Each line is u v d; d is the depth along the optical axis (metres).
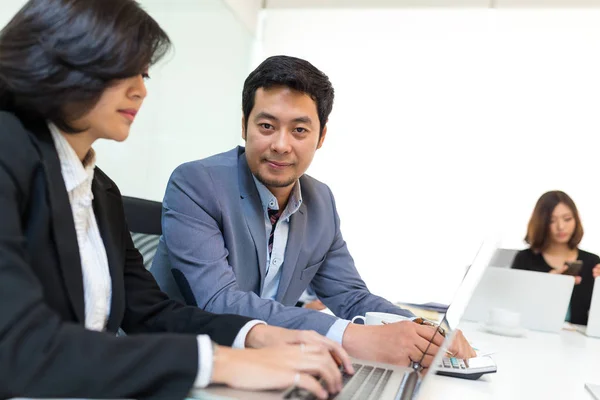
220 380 0.68
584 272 3.10
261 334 0.92
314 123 1.39
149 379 0.63
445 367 1.06
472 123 3.93
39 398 0.60
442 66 3.99
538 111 3.82
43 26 0.74
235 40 4.00
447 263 3.91
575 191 3.74
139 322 1.03
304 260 1.55
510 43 3.88
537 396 0.97
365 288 1.73
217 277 1.27
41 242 0.76
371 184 4.05
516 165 3.84
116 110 0.81
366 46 4.11
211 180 1.41
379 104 4.07
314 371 0.73
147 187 3.10
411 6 4.05
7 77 0.75
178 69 3.30
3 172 0.71
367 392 0.75
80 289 0.80
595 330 2.02
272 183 1.40
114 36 0.75
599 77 3.74
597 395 0.98
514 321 1.88
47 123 0.82
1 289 0.62
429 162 3.98
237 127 4.20
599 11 3.73
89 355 0.61
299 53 4.21
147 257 1.70
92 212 0.94
